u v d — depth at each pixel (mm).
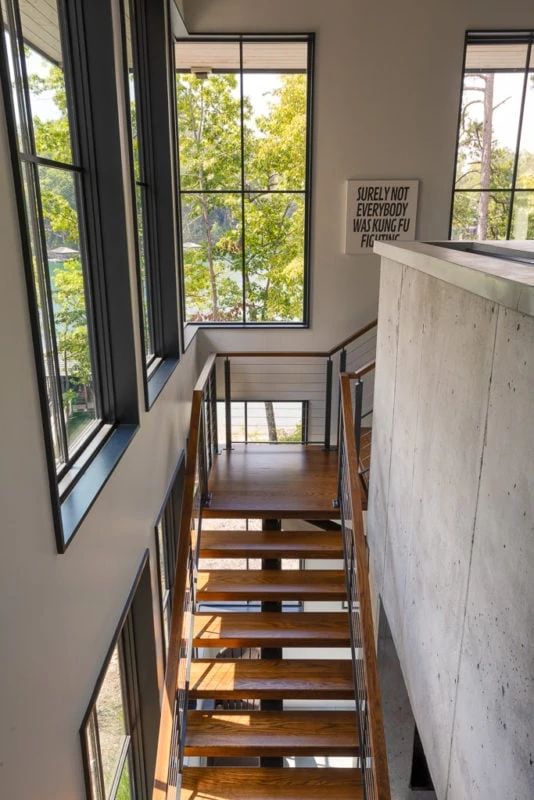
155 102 4340
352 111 5484
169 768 2475
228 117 8102
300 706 6836
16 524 1613
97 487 2387
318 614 3953
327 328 6023
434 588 2414
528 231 6129
